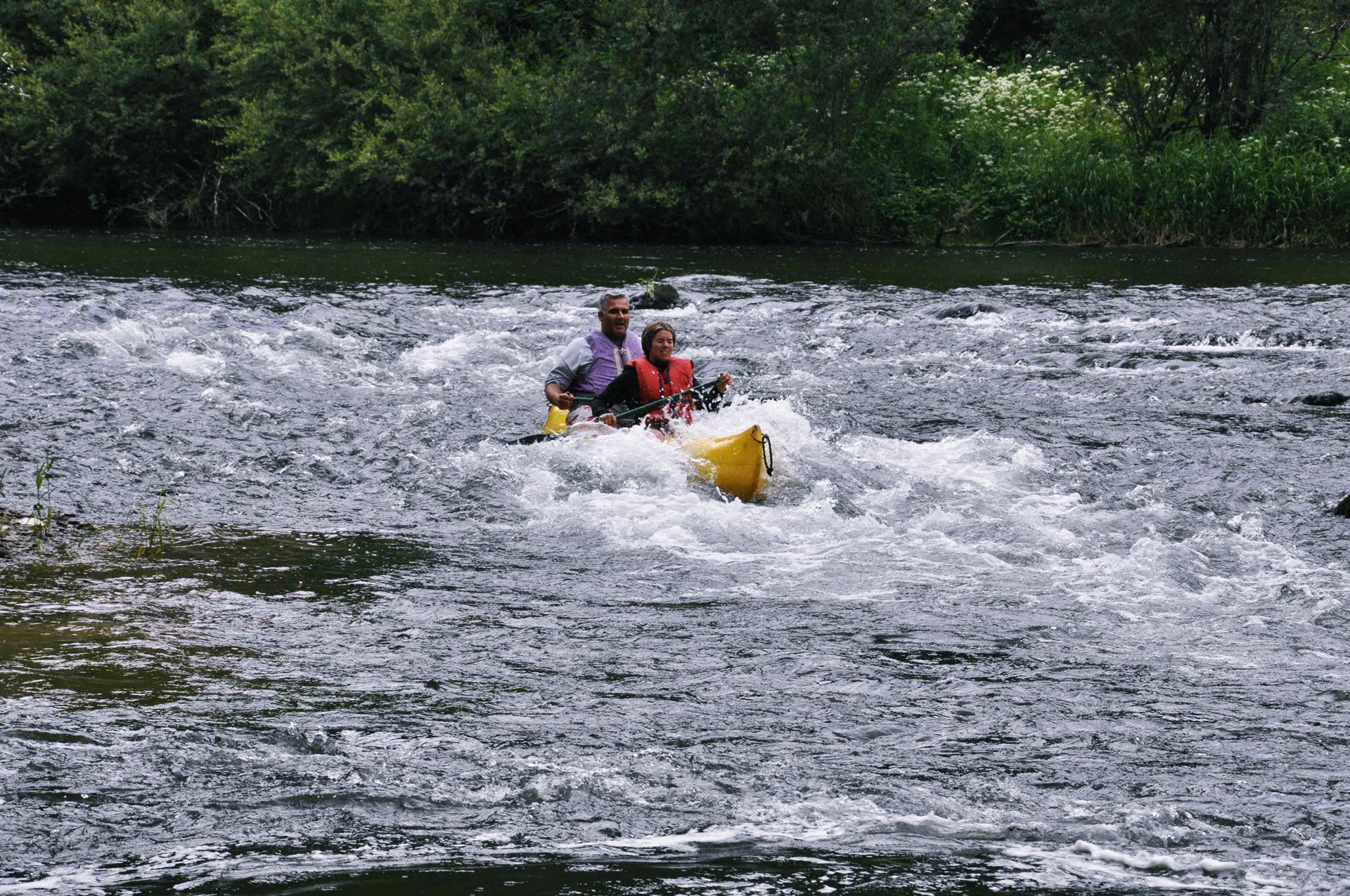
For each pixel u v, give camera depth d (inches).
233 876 456.8
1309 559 1001.5
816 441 1360.7
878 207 3946.9
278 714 644.1
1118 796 548.7
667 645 772.6
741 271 3070.9
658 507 1131.9
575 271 3063.5
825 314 2388.0
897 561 978.1
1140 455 1347.2
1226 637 800.3
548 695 681.0
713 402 1407.5
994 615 841.5
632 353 1438.2
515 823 513.3
